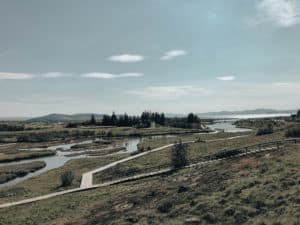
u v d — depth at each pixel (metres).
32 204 44.16
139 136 163.75
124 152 107.06
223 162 45.22
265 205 21.22
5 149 125.06
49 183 61.47
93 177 64.31
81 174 68.44
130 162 76.62
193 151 80.56
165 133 169.00
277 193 22.59
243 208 21.33
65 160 98.62
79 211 35.16
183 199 26.81
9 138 156.00
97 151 113.50
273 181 25.42
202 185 30.80
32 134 163.12
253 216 20.16
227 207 22.03
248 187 25.52
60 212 37.00
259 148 56.16
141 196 33.06
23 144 140.75
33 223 33.69
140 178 55.84
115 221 25.23
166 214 24.14
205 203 23.88
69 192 50.56
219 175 33.59
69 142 148.12
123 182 54.59
